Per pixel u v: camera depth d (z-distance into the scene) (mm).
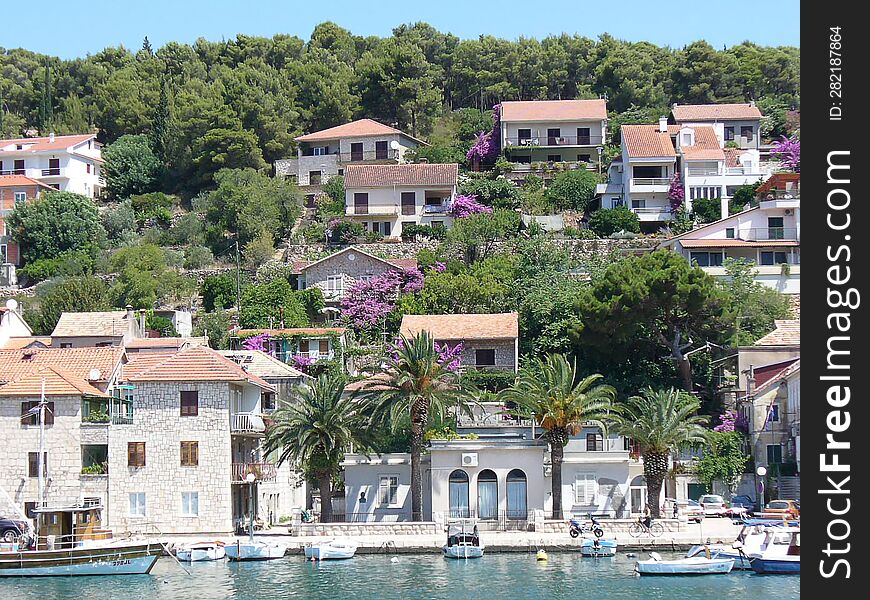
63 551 81250
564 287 132250
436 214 168750
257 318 140125
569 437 104562
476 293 135625
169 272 154125
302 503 119375
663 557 83875
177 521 95750
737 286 129375
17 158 190375
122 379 99125
